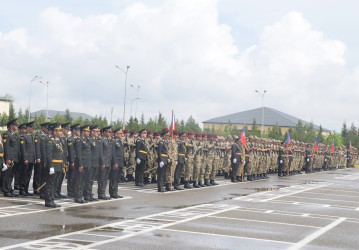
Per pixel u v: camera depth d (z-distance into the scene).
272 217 12.22
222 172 29.42
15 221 10.36
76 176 14.02
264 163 27.39
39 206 12.91
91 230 9.64
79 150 13.92
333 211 13.98
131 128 61.94
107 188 18.25
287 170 31.98
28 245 8.14
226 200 15.60
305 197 17.67
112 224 10.39
